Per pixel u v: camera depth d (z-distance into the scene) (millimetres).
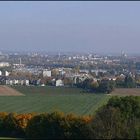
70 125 126375
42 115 132750
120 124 116438
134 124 117312
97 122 117562
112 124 116625
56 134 128250
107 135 115000
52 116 130125
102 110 123375
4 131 140250
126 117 123375
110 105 133375
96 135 115812
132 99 133500
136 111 130250
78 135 124938
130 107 130750
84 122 125625
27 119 141375
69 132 125750
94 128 116812
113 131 115000
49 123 129000
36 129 130250
